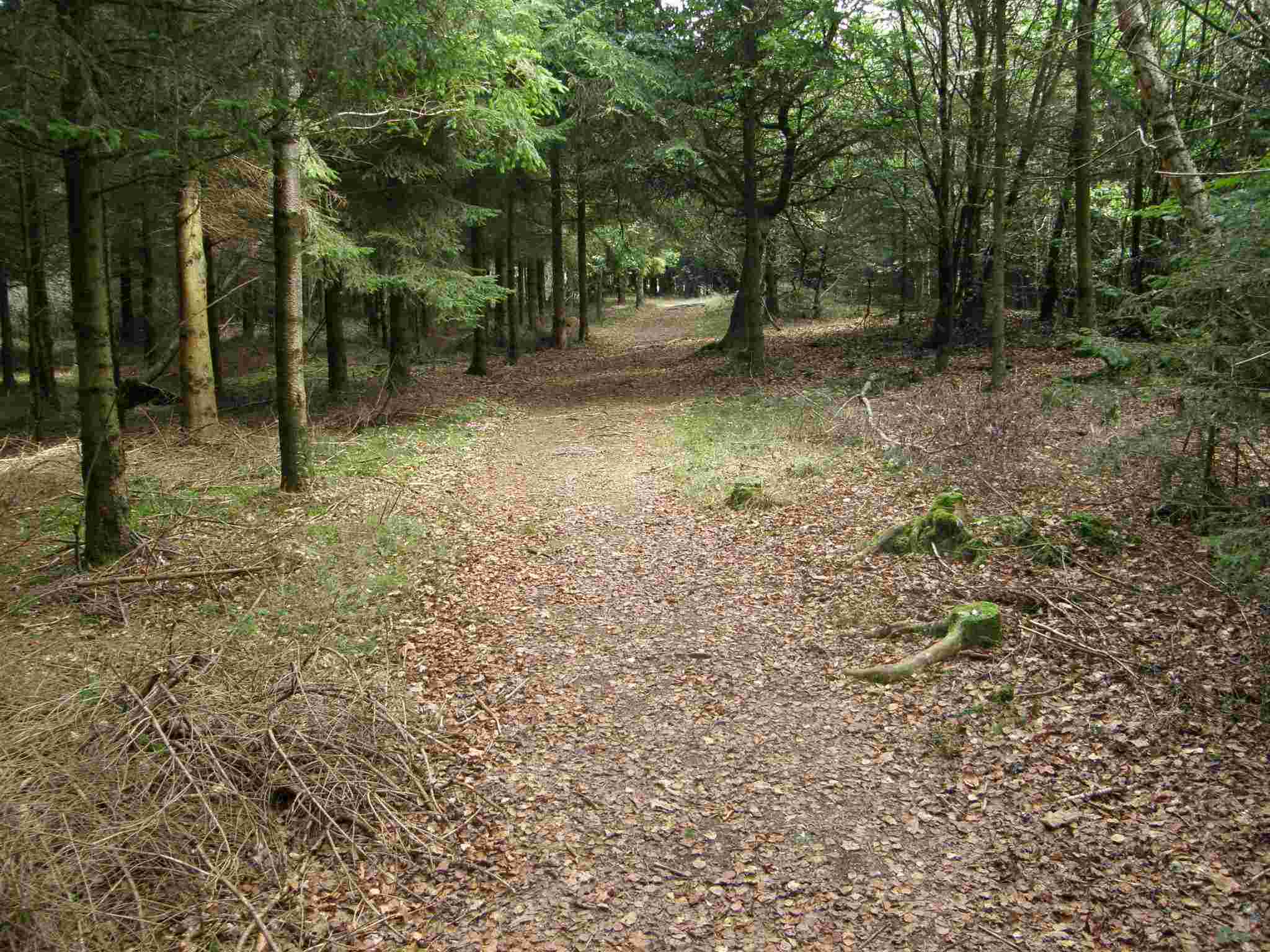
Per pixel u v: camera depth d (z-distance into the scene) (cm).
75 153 645
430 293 1469
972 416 1029
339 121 948
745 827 426
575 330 3647
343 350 1889
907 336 2234
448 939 359
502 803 452
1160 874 364
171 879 377
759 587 726
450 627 675
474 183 1975
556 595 740
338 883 392
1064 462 883
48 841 355
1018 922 350
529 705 555
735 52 1778
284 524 893
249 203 1348
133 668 513
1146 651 527
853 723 512
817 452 1119
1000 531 728
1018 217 2036
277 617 660
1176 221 614
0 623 651
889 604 655
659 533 888
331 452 1248
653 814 439
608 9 1797
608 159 2134
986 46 1313
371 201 1505
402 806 447
